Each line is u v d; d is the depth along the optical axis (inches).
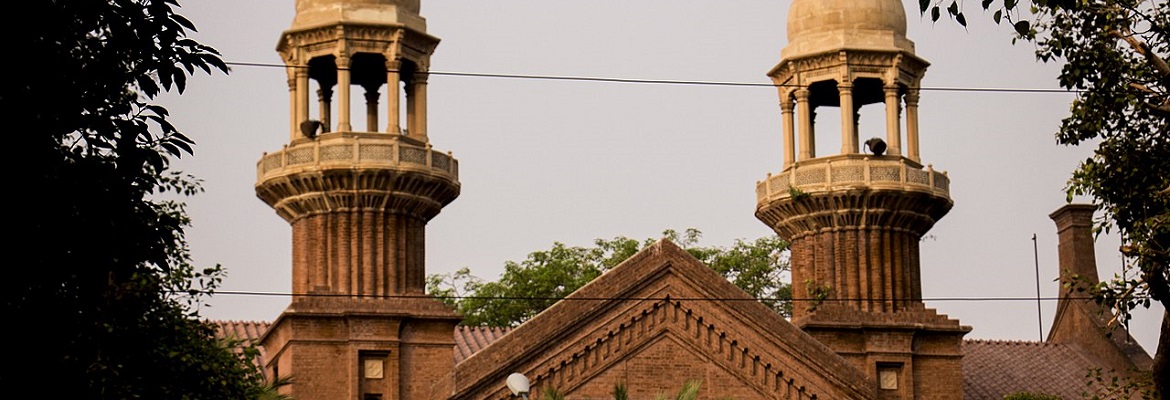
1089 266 3139.8
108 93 1122.0
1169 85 1566.2
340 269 2509.8
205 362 1704.0
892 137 2755.9
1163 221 1569.9
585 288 2428.6
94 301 1252.5
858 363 2635.3
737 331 2468.0
